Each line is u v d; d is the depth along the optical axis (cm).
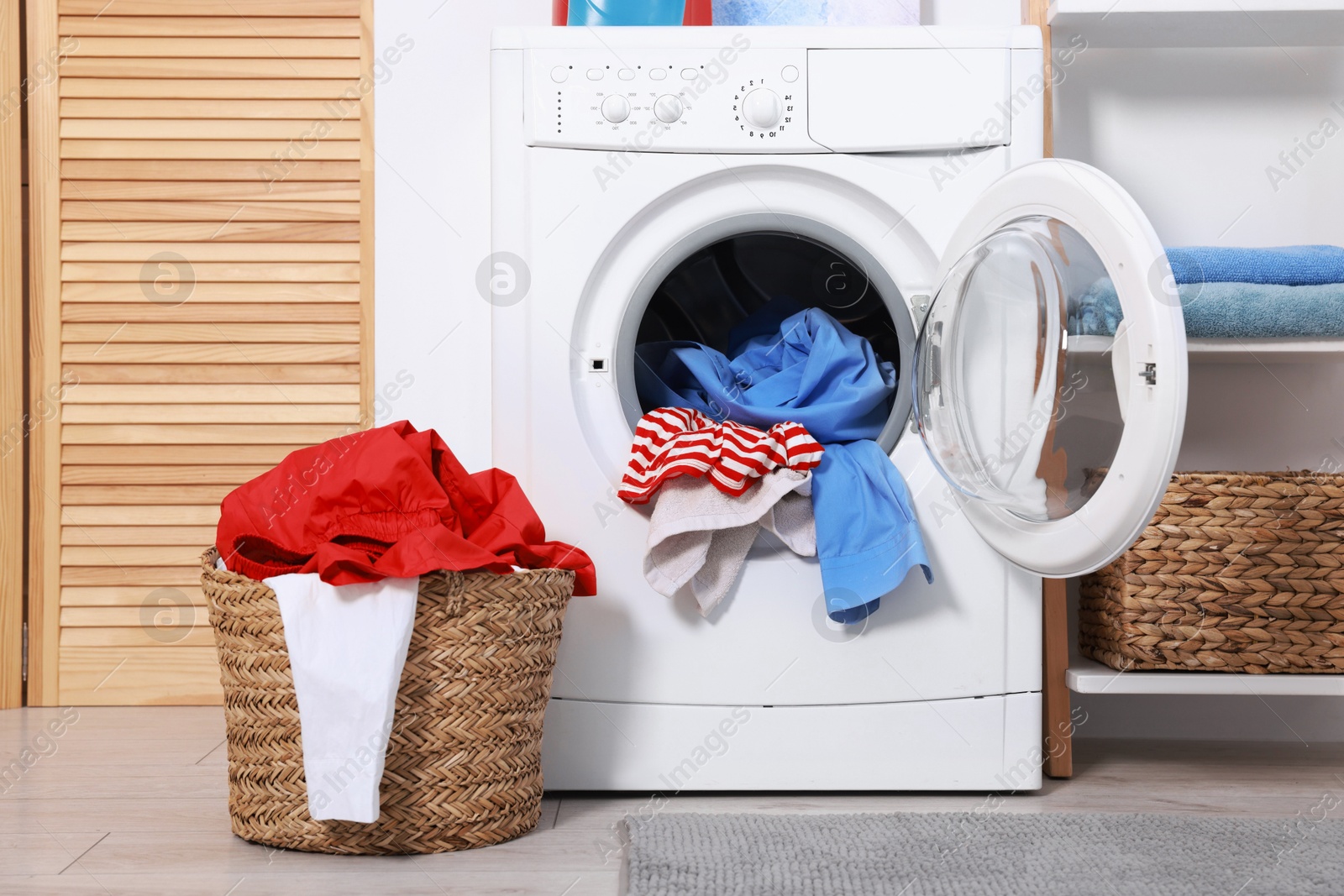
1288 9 151
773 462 122
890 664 125
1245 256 138
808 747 125
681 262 132
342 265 175
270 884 93
